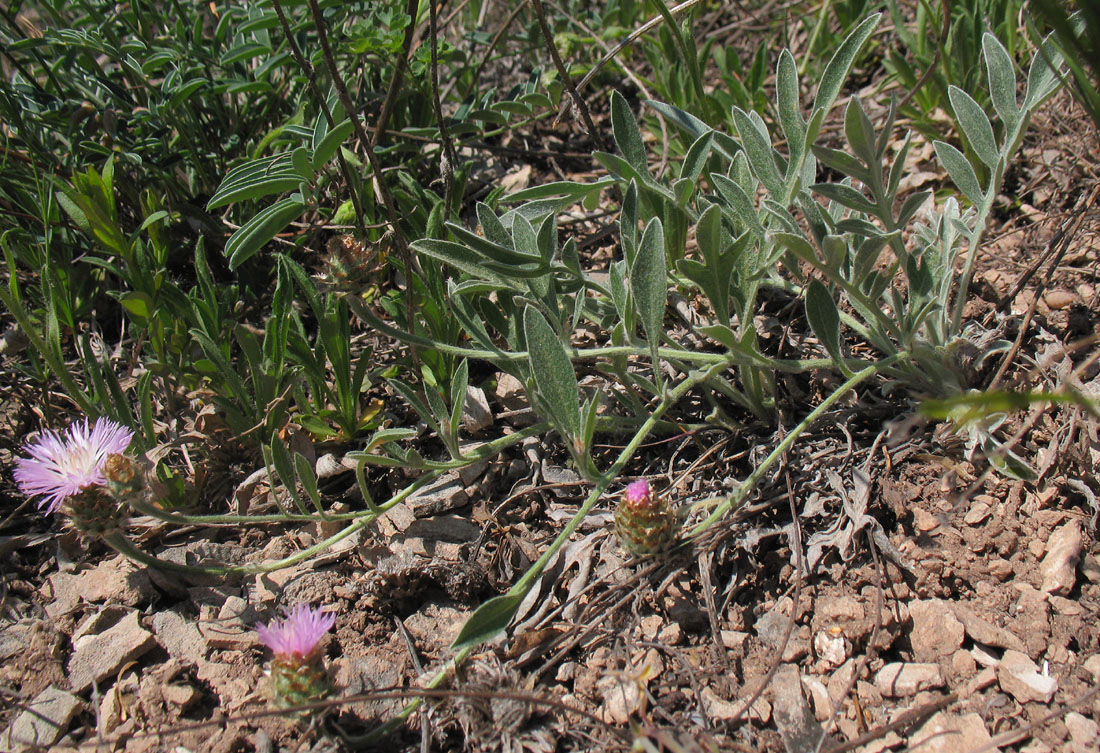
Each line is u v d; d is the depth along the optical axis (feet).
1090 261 1.11
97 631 0.95
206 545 1.00
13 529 1.04
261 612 0.95
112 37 1.21
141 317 1.06
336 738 0.86
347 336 1.05
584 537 0.98
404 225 1.17
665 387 0.93
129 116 1.21
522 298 1.00
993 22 1.31
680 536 0.94
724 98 1.37
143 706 0.90
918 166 1.29
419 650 0.92
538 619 0.93
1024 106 0.93
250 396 1.10
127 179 1.20
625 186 1.06
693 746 0.80
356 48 1.13
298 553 0.97
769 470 0.98
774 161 0.97
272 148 1.23
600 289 1.01
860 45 0.91
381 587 0.95
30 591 0.99
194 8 1.34
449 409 1.09
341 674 0.90
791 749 0.83
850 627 0.89
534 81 1.31
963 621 0.88
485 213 1.01
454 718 0.87
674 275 1.10
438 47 1.26
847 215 1.05
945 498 0.94
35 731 0.89
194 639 0.94
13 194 1.19
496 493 1.03
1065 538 0.90
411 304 1.00
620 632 0.91
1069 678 0.84
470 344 1.15
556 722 0.86
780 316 1.12
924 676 0.86
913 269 0.96
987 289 1.10
